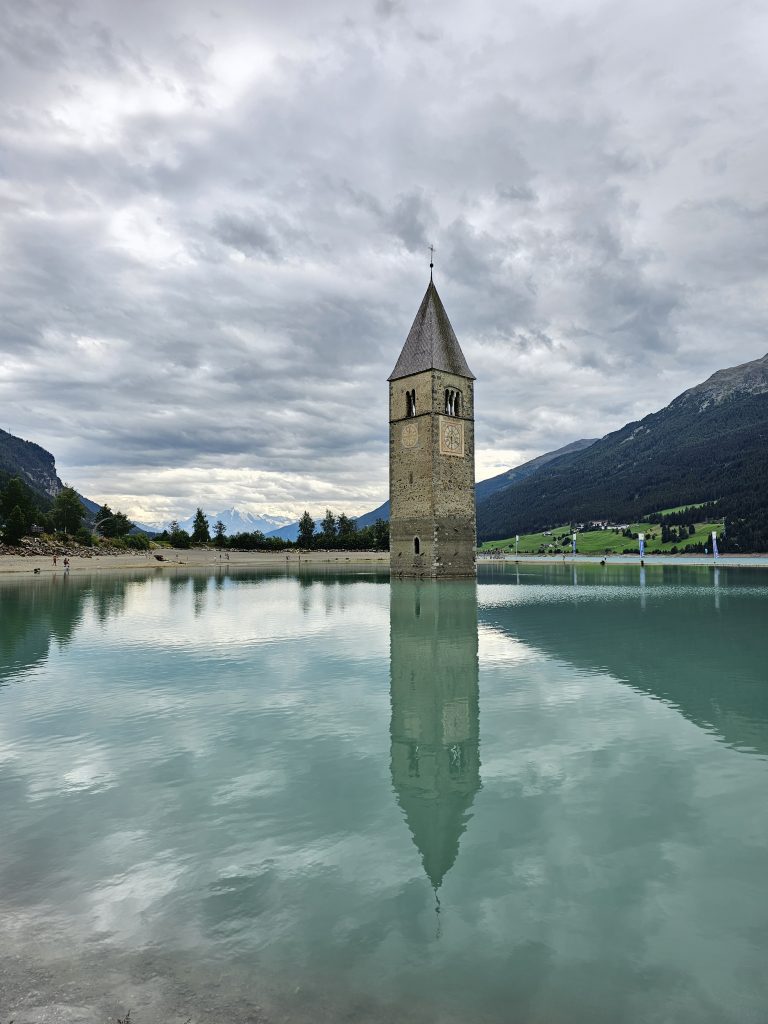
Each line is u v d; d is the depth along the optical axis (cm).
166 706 1902
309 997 690
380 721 1748
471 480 7994
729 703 1920
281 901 884
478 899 891
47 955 759
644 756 1469
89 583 7550
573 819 1146
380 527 18238
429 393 7594
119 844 1052
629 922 838
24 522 12975
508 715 1802
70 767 1408
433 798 1233
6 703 1936
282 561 15250
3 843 1052
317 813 1175
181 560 15050
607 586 7025
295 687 2141
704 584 7325
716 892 909
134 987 702
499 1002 686
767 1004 688
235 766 1410
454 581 7631
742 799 1230
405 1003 682
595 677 2288
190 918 842
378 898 891
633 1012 674
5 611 4425
